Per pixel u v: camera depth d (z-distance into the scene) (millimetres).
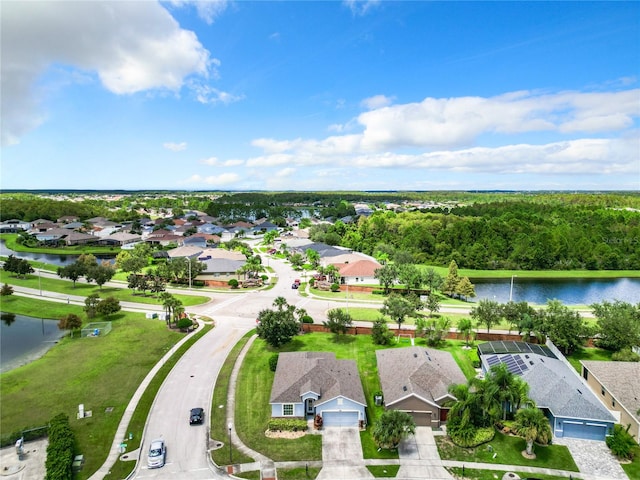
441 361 54344
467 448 41812
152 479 36969
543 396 45750
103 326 73125
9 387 52312
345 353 63844
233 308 87125
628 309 73125
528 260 147750
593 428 43281
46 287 102000
